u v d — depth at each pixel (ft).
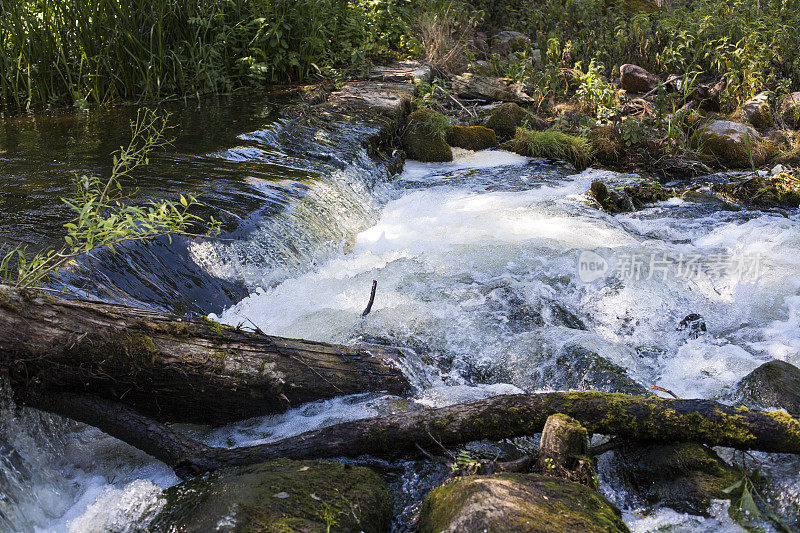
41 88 28.35
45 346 8.79
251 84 32.19
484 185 24.47
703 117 30.55
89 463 9.52
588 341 12.85
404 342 13.24
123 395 9.41
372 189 22.68
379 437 9.46
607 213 21.95
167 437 9.20
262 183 18.88
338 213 19.39
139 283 13.24
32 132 23.47
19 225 14.42
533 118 30.37
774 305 15.30
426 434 9.45
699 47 33.73
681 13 40.88
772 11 36.78
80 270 12.59
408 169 26.71
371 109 28.19
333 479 8.39
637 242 19.10
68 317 9.09
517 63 35.47
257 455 9.13
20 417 9.00
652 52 35.65
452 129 28.96
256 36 31.48
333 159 22.38
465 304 14.76
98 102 28.32
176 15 30.35
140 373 9.35
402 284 15.71
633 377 12.18
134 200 16.22
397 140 28.19
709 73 33.78
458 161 27.66
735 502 8.34
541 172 26.18
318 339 13.08
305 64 33.60
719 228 20.52
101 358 9.09
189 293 13.76
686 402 9.29
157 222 10.97
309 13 33.40
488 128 29.86
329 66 33.30
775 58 33.86
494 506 7.38
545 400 9.48
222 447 9.40
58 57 28.66
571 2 41.34
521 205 21.98
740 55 32.22
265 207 17.25
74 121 25.22
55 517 8.61
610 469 9.41
